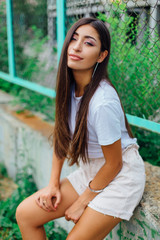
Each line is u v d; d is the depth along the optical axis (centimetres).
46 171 312
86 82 178
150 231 172
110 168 170
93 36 168
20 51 427
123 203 171
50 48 381
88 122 170
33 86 374
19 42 425
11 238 268
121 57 239
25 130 343
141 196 177
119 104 171
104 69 176
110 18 236
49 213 191
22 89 446
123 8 220
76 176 202
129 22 223
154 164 242
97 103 163
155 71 222
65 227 272
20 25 424
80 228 170
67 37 175
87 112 168
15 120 373
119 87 248
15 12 415
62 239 265
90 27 169
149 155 250
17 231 273
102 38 170
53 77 375
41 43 395
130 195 171
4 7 470
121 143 180
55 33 371
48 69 383
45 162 312
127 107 244
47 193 192
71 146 182
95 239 172
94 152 182
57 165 203
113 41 243
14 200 312
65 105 183
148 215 172
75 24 173
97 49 170
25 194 323
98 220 169
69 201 193
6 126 384
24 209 191
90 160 188
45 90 351
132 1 217
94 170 187
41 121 363
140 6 229
